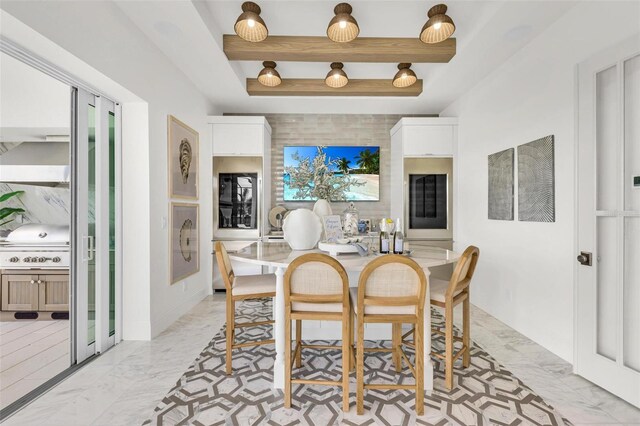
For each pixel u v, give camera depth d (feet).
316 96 13.47
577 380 7.04
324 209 8.89
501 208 10.56
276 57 9.95
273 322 7.87
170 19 8.04
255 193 13.97
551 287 8.45
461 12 8.43
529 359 8.02
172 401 6.29
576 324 7.26
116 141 8.99
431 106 14.84
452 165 13.80
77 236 7.77
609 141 6.64
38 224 11.57
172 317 10.61
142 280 9.21
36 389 6.65
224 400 6.32
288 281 6.00
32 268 10.87
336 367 7.59
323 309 6.19
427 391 6.61
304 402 6.26
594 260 6.82
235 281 7.86
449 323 6.68
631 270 6.24
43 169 12.04
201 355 8.25
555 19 8.09
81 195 7.84
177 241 10.97
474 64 10.49
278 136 16.05
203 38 8.86
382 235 7.44
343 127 16.11
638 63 6.07
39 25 5.59
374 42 9.60
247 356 8.20
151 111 9.29
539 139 8.78
